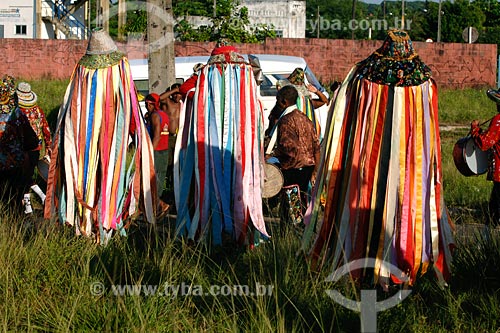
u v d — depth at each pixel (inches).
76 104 299.0
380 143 223.3
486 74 1130.7
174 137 417.1
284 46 1077.1
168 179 426.0
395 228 221.0
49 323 214.5
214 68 291.7
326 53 1080.2
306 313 215.3
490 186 466.6
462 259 254.4
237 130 289.1
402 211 220.4
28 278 241.4
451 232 233.9
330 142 229.9
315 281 230.2
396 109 221.8
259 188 291.9
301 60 561.9
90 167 296.4
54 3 1354.6
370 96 224.8
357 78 228.7
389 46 223.5
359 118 226.1
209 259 260.5
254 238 288.8
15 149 340.8
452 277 245.1
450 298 224.1
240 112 290.2
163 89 502.6
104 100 298.7
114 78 300.4
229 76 291.1
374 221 223.1
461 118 930.7
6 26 1302.9
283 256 258.4
